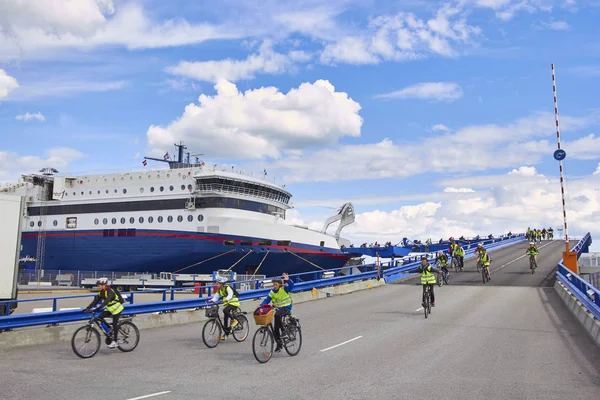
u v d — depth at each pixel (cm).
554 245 6194
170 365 1048
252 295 2183
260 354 1056
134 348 1241
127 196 4422
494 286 2789
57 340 1373
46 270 4553
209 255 4100
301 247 4269
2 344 1255
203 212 4147
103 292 1184
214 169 4309
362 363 1047
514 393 812
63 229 4619
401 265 3562
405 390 831
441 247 6041
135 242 4294
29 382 898
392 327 1541
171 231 4181
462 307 1997
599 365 1022
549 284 2811
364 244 5606
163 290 1775
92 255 4456
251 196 4322
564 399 779
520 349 1188
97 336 1160
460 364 1031
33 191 4847
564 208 2645
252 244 4078
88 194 4591
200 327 1694
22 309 2530
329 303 2298
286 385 869
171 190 4262
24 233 4775
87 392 825
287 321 1127
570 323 1585
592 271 3584
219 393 818
